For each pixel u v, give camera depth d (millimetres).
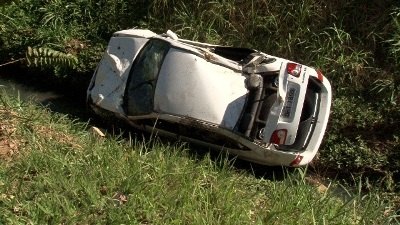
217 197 7035
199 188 7137
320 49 9805
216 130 8133
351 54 9727
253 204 7227
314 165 9148
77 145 7793
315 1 10117
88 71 10164
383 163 8938
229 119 8109
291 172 8555
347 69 9656
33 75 10461
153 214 6594
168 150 7793
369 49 9781
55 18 10797
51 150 7418
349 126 9273
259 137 8125
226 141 8258
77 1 11000
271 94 8258
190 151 8445
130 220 6398
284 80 8047
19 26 10734
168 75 8328
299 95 8031
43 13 10914
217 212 6844
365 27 9844
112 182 6938
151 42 8781
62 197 6574
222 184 7328
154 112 8312
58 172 6914
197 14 10508
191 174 7344
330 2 10047
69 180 6863
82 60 10266
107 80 8922
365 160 8977
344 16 9977
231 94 8203
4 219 6238
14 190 6715
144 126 8602
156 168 7332
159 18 10719
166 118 8250
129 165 7332
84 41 10656
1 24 10805
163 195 6852
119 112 8680
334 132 9250
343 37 9781
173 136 8523
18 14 10875
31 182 6832
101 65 9086
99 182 6965
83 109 9805
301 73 8148
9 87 10266
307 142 8305
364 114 9281
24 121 7961
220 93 8156
